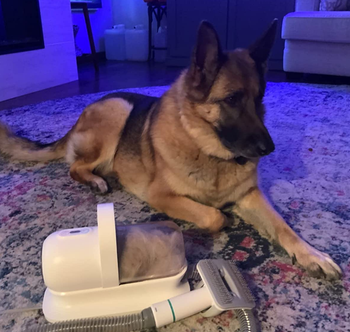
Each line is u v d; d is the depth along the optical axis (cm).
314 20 431
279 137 276
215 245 151
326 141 266
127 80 508
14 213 175
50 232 159
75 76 526
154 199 172
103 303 113
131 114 206
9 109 360
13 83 425
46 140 281
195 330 111
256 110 161
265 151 150
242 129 153
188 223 168
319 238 154
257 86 159
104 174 218
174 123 165
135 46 696
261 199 165
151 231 123
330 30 426
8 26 464
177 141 163
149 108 200
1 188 202
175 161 163
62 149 234
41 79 466
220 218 155
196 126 157
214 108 154
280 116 325
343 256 142
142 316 108
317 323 112
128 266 113
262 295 124
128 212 177
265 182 205
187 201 163
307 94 393
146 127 189
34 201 187
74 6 535
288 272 135
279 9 552
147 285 115
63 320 109
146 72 570
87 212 176
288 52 469
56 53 486
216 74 153
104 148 207
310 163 230
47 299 115
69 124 315
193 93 157
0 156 244
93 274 108
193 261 141
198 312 114
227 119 154
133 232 122
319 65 457
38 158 235
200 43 151
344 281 129
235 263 140
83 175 204
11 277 132
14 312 117
